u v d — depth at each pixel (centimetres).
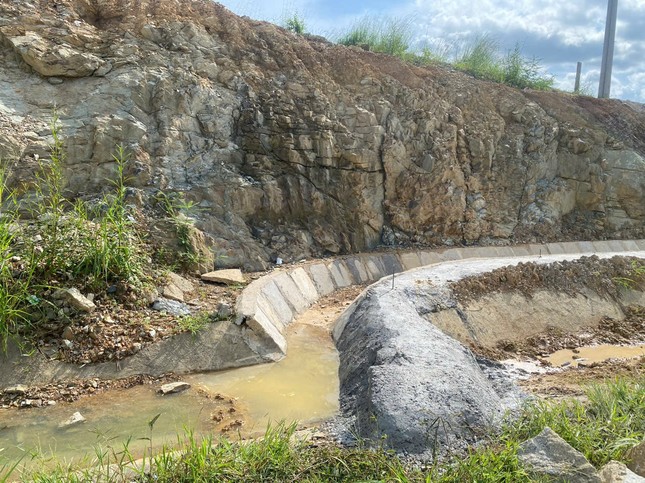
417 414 482
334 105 1255
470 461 407
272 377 648
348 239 1164
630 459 414
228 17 1270
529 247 1352
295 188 1120
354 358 657
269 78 1222
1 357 605
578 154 1548
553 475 380
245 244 991
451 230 1303
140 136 977
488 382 613
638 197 1551
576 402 501
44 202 838
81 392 593
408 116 1330
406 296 768
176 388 602
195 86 1091
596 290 982
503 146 1445
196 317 705
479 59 1709
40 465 444
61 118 938
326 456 418
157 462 398
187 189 984
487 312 829
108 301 687
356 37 1587
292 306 879
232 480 386
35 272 670
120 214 754
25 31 988
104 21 1113
